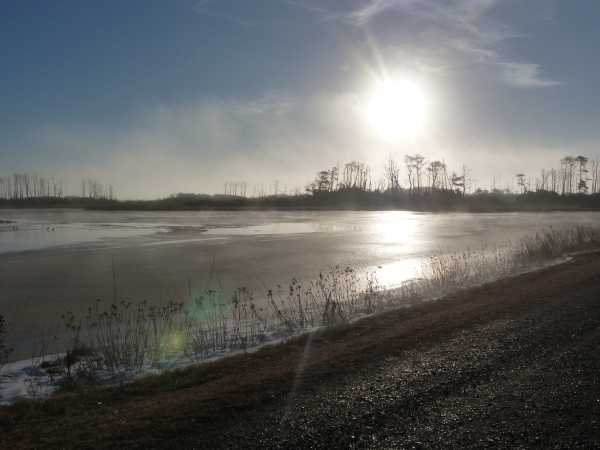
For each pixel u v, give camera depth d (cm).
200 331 1248
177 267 2488
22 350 1204
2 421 672
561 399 611
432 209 10394
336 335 1120
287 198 13112
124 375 958
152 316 1430
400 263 2634
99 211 10944
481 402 611
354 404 618
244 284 2066
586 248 2914
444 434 528
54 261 2702
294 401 640
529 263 2433
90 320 1492
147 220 6944
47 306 1675
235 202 12081
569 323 997
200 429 566
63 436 581
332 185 13462
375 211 10162
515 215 8162
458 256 2775
